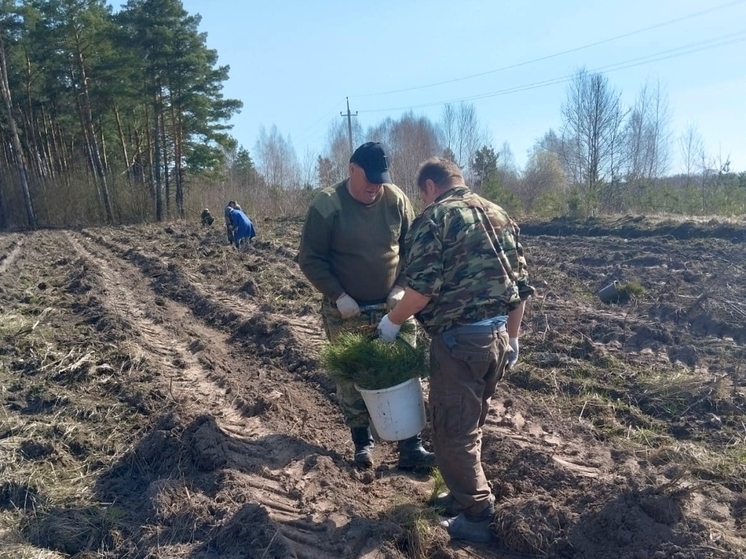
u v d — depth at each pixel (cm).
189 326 888
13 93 3675
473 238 339
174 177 4059
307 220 434
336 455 476
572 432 500
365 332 399
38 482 407
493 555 352
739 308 782
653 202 1852
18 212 3497
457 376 344
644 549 328
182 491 390
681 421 519
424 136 3997
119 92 3503
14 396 561
